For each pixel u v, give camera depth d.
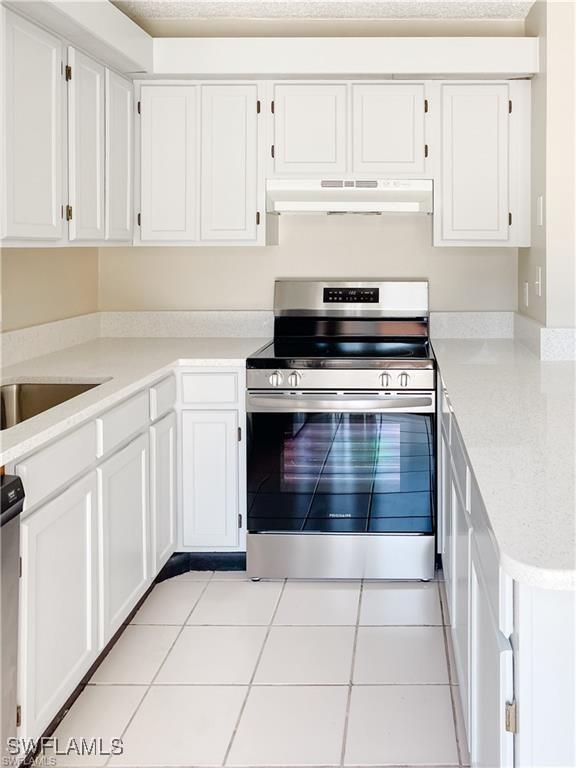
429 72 3.92
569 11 3.66
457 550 2.73
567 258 3.71
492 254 4.45
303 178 4.10
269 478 3.75
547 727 1.48
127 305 4.56
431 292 4.48
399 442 3.70
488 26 4.23
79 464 2.59
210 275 4.53
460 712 2.65
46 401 3.22
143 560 3.30
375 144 4.08
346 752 2.44
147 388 3.34
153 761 2.40
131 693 2.79
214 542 3.87
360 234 4.47
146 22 4.24
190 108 4.09
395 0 3.92
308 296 4.40
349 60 3.93
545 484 1.80
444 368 3.46
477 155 4.08
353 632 3.25
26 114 2.84
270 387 3.70
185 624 3.34
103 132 3.65
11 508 2.00
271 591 3.69
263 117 4.08
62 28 3.06
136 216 4.14
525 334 4.08
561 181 3.70
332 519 3.76
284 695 2.77
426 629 3.27
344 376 3.67
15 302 3.57
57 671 2.42
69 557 2.50
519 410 2.58
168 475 3.68
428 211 4.08
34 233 2.93
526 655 1.47
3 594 2.00
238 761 2.40
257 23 4.23
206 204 4.13
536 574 1.32
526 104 4.06
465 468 2.36
